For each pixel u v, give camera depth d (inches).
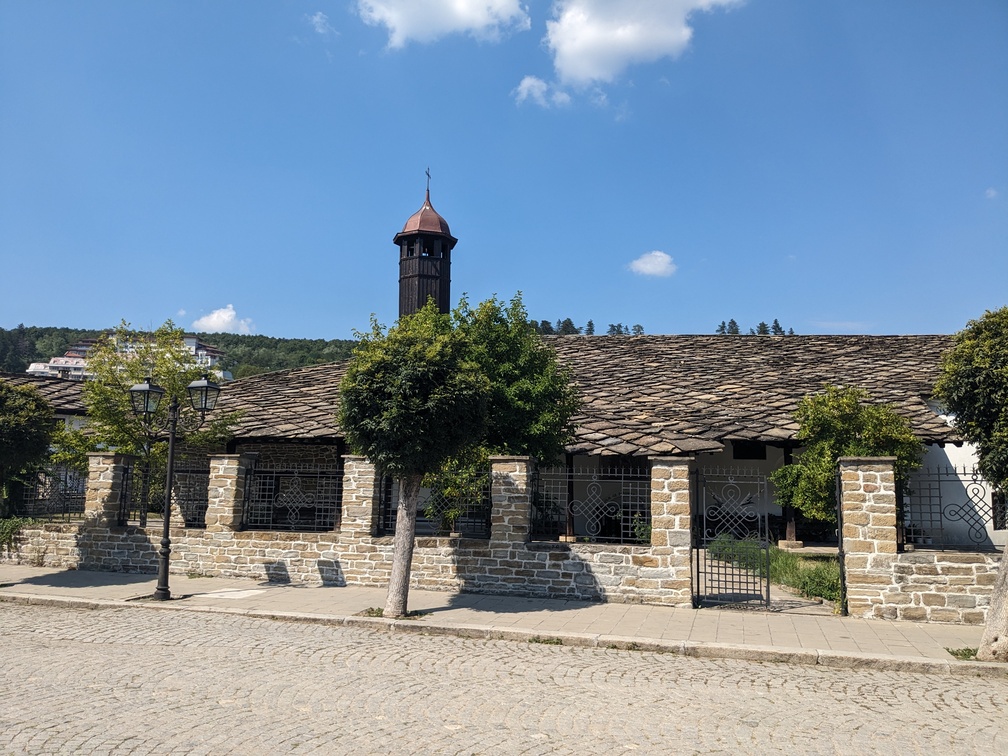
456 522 522.3
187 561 553.6
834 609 441.7
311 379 901.2
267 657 310.7
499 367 516.7
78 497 656.4
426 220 975.0
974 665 313.7
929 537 496.7
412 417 401.7
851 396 547.8
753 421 641.6
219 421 629.9
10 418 482.0
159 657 308.7
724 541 556.7
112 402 593.0
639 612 429.1
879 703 264.4
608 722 233.1
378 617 404.8
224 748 200.8
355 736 213.3
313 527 592.1
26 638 348.5
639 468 691.4
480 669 301.0
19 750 197.0
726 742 217.0
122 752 196.9
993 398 366.6
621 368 844.6
